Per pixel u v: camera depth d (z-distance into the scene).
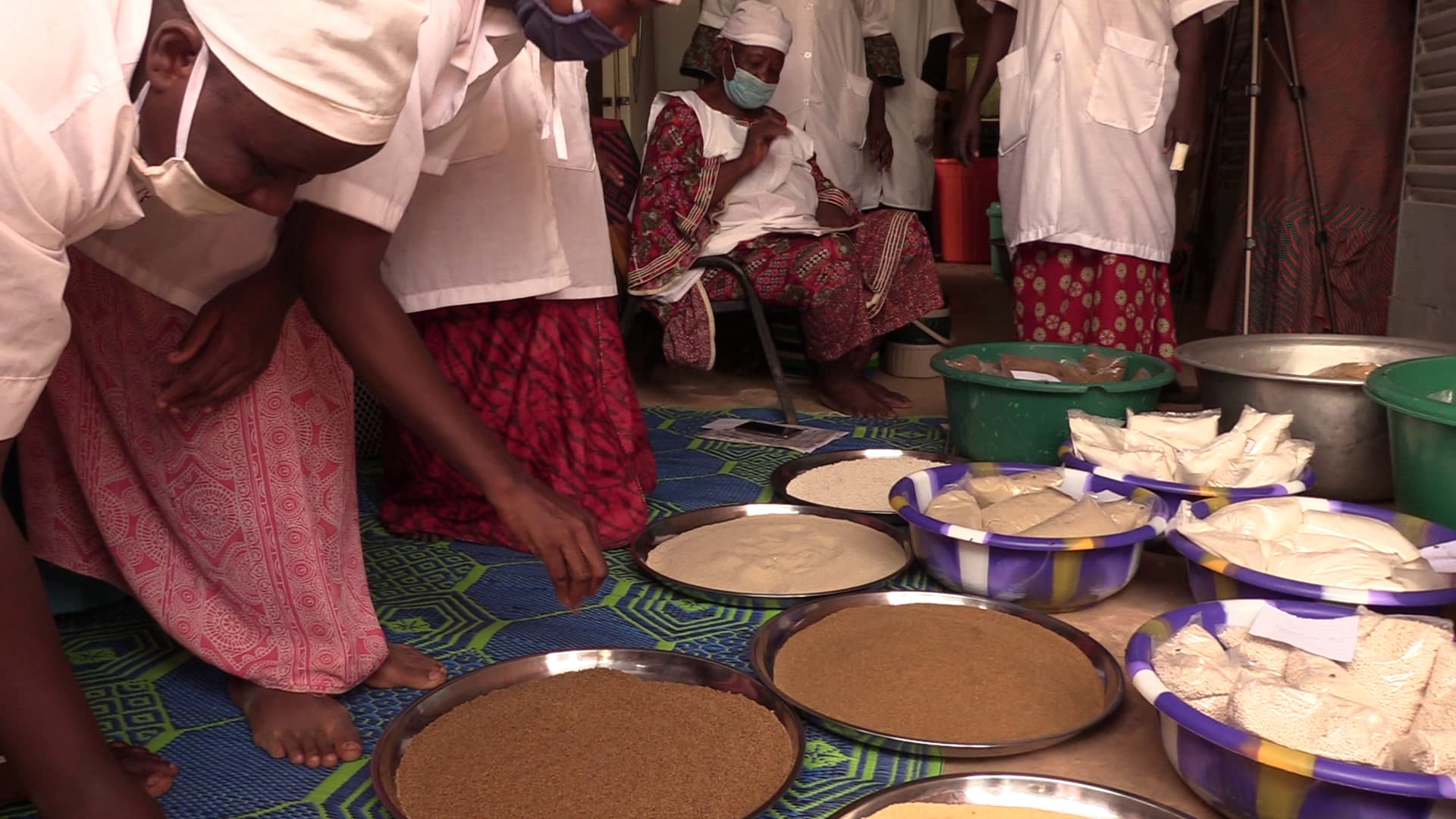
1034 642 1.95
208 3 1.09
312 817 1.55
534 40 1.66
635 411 2.91
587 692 1.79
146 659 2.04
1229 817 1.47
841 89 4.88
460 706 1.75
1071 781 1.48
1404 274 3.96
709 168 3.68
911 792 1.48
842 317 3.76
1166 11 3.52
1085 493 2.42
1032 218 3.62
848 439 3.59
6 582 1.17
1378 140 4.34
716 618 2.18
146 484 1.76
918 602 2.11
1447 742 1.38
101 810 1.23
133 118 1.10
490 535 2.61
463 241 2.39
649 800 1.50
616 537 2.57
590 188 2.62
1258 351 3.14
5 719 1.19
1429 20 3.75
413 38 1.15
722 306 3.83
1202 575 2.01
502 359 2.56
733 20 3.71
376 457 3.29
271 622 1.77
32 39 1.04
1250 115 3.95
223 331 1.59
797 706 1.72
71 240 1.17
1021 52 3.64
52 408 1.77
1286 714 1.43
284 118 1.11
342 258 1.56
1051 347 3.42
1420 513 2.32
